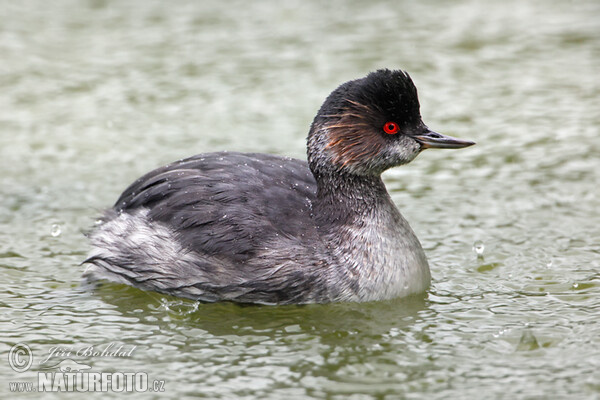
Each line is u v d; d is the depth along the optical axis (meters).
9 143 17.20
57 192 15.26
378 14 23.94
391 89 11.59
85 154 16.80
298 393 9.40
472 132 17.45
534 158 16.41
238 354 10.33
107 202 14.84
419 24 23.16
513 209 14.52
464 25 23.03
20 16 23.80
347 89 11.70
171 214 11.71
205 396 9.38
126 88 19.69
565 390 9.30
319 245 11.45
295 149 16.66
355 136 11.62
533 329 10.67
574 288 11.86
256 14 24.03
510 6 24.45
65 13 24.09
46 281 12.37
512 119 17.97
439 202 14.90
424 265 11.97
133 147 17.00
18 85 19.80
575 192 15.01
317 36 22.38
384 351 10.32
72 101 19.09
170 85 19.81
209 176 11.94
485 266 12.68
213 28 23.09
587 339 10.38
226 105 18.78
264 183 11.91
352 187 11.75
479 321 11.01
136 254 11.80
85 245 13.48
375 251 11.58
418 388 9.44
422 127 11.89
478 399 9.18
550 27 22.75
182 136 17.41
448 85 19.59
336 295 11.43
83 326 11.07
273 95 19.19
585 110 18.20
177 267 11.55
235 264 11.34
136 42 22.16
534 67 20.41
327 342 10.59
